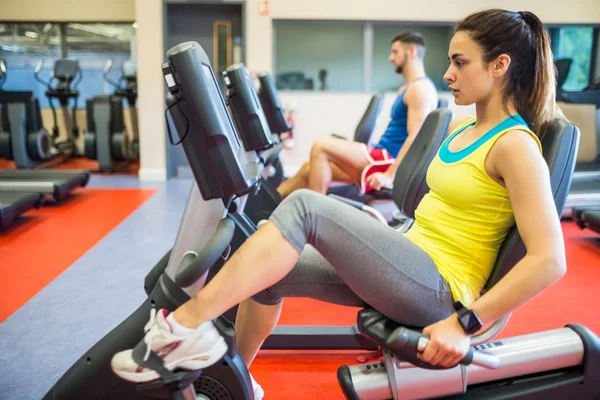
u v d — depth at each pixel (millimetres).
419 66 3742
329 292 1579
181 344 1276
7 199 4309
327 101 6953
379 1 6656
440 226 1476
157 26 6547
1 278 3158
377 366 1601
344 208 1388
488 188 1397
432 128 2379
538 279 1253
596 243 3906
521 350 1647
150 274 1855
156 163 6766
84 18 8094
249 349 1764
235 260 1299
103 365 1519
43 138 7211
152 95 6652
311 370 2160
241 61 7008
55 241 3932
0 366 2160
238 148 1485
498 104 1429
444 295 1424
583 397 1666
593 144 5199
